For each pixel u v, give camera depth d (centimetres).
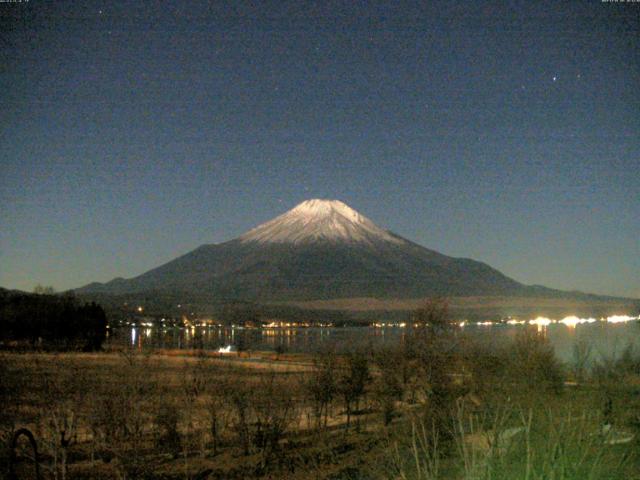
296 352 7019
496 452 817
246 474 1653
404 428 1332
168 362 3988
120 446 1725
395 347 2636
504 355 1889
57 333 6047
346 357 2986
